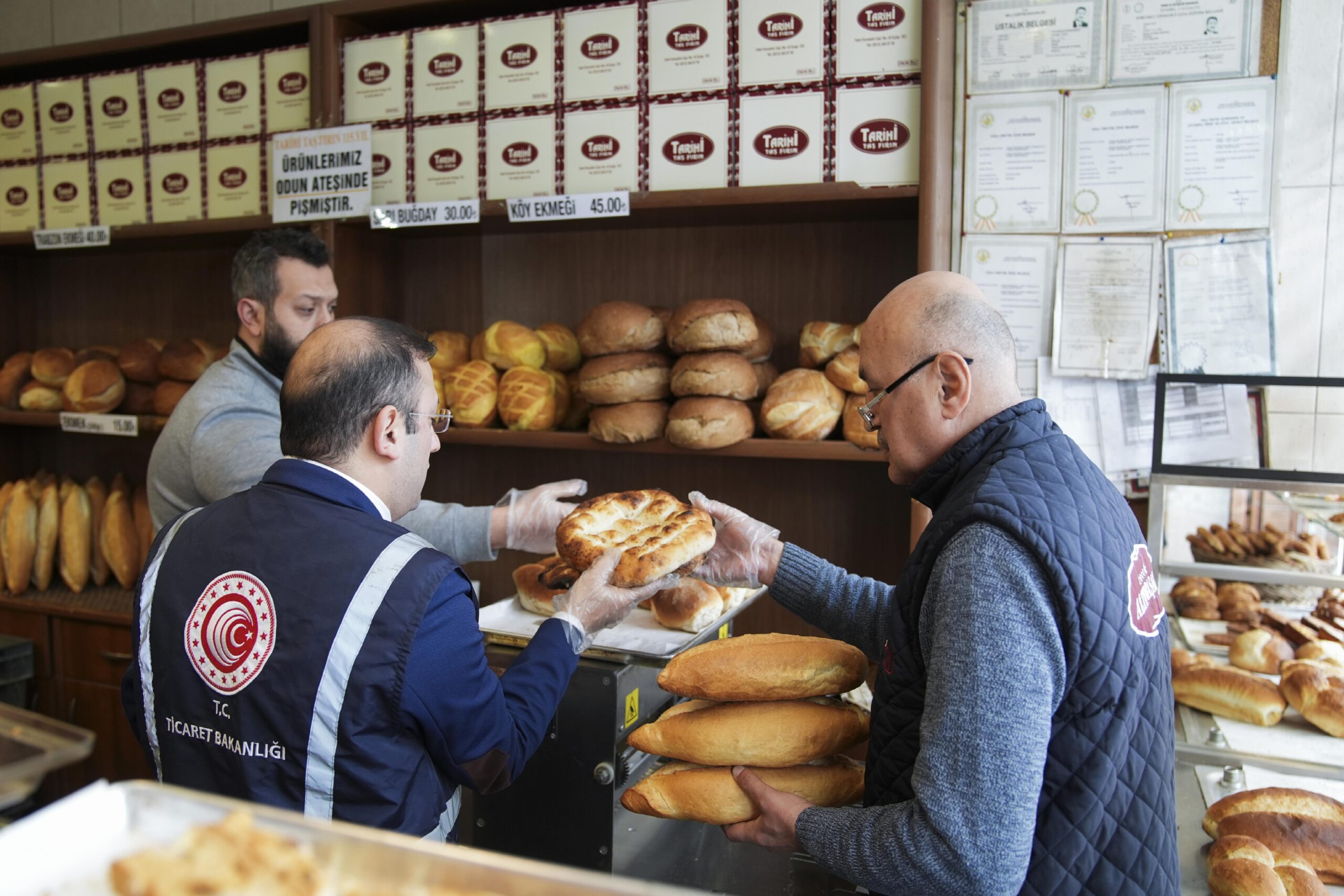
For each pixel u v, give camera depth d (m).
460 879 0.52
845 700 1.20
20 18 3.00
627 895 0.49
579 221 2.24
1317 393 2.00
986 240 1.90
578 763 1.36
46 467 3.11
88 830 0.56
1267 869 1.18
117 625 2.53
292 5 2.59
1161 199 1.80
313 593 0.99
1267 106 1.74
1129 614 0.91
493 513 1.57
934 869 0.86
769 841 1.06
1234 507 2.15
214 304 2.86
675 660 1.16
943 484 1.03
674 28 1.96
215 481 1.62
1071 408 1.88
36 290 3.09
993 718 0.84
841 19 1.86
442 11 2.20
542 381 2.16
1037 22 1.84
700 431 1.92
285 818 0.57
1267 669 1.75
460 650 1.02
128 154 2.49
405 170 2.19
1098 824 0.89
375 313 2.46
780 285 2.24
